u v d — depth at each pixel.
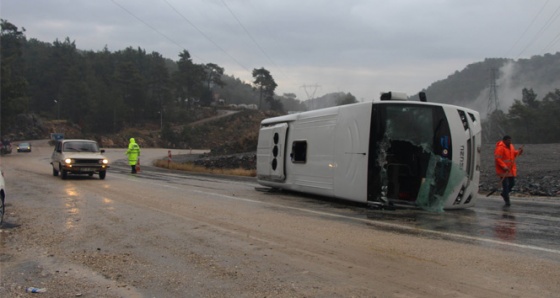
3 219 9.38
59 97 136.00
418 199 10.73
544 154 28.12
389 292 4.84
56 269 5.92
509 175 11.62
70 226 8.70
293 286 5.09
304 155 13.41
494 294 4.71
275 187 15.27
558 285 4.94
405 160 10.97
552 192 14.62
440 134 10.67
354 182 11.18
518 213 10.23
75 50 170.12
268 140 15.46
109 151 81.00
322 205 11.66
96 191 14.84
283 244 7.06
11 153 64.06
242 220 9.24
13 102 74.12
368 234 7.74
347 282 5.19
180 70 159.88
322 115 12.67
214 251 6.70
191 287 5.14
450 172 10.56
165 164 35.84
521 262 5.83
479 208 11.18
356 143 11.18
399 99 11.41
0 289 5.16
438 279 5.23
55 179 19.73
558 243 6.91
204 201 12.38
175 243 7.24
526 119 92.19
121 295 4.93
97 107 130.25
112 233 8.04
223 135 138.62
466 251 6.44
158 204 11.69
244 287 5.10
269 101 167.75
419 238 7.38
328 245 6.95
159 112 149.75
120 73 147.25
